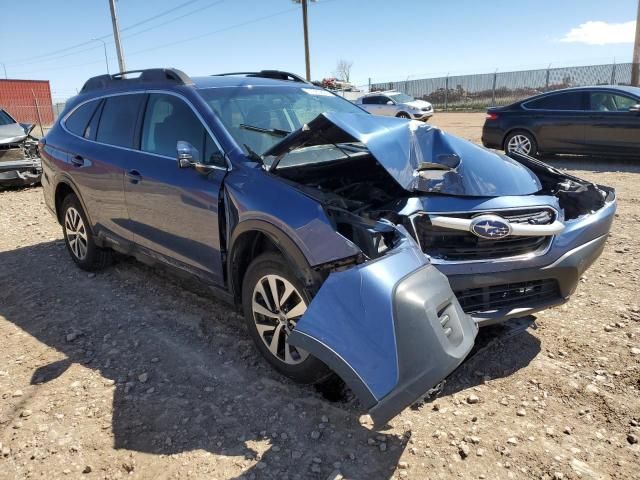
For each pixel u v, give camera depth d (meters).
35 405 3.01
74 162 4.76
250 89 4.10
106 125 4.61
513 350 3.41
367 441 2.62
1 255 5.89
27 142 10.02
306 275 2.75
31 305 4.44
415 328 2.29
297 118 4.08
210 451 2.59
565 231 3.18
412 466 2.45
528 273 3.03
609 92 9.91
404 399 2.21
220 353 3.51
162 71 4.18
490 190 3.20
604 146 9.90
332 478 2.39
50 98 35.22
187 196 3.55
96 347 3.67
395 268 2.42
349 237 2.74
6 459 2.59
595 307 3.96
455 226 2.96
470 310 2.99
